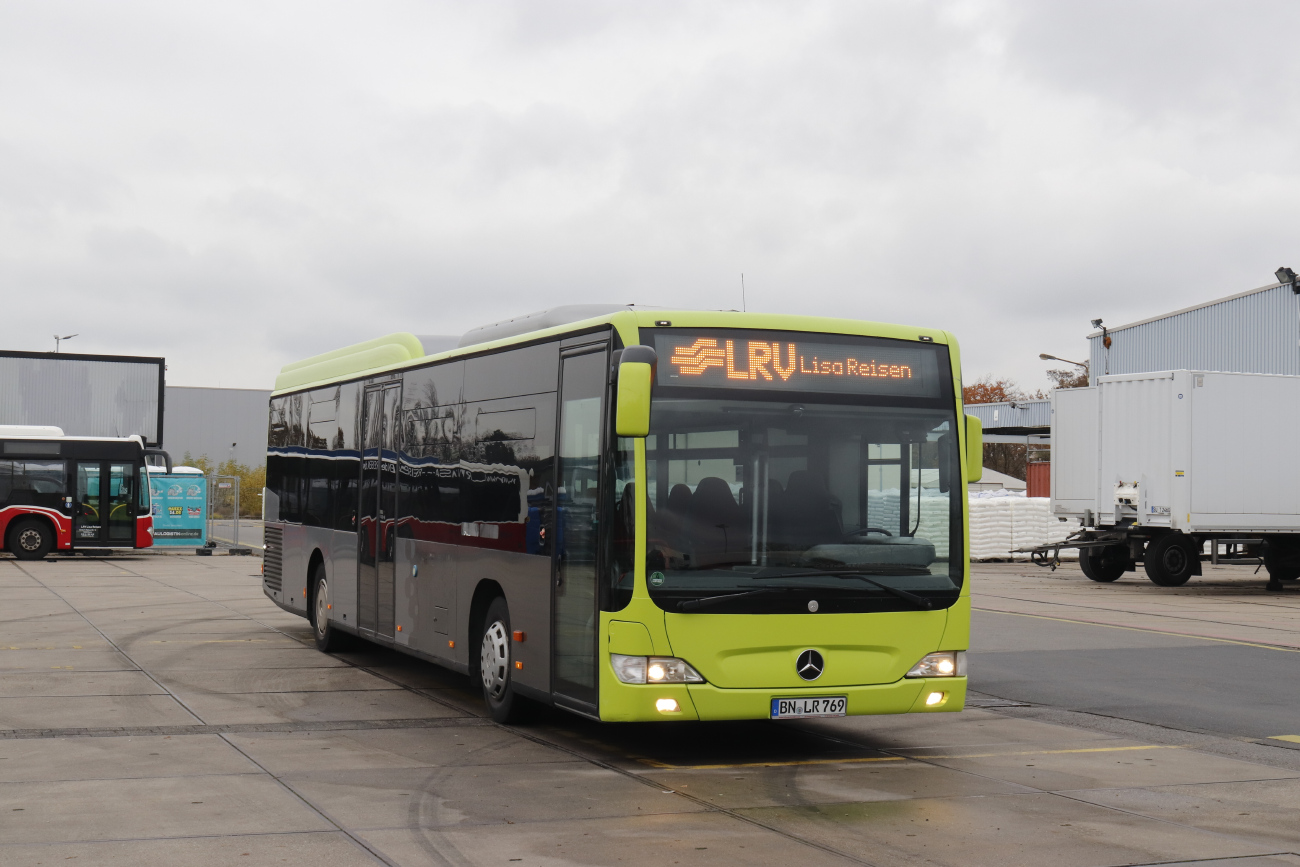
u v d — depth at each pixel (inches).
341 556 568.7
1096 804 315.0
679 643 338.0
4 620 733.9
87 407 1847.9
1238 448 1069.1
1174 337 1953.7
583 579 356.8
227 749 369.4
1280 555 1098.7
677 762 361.4
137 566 1263.5
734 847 268.8
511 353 414.0
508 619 408.8
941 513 366.6
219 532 2102.6
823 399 358.9
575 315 418.3
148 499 1353.3
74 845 264.1
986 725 433.4
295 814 292.7
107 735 389.4
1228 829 291.4
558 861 256.7
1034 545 1441.9
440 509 462.9
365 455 545.3
